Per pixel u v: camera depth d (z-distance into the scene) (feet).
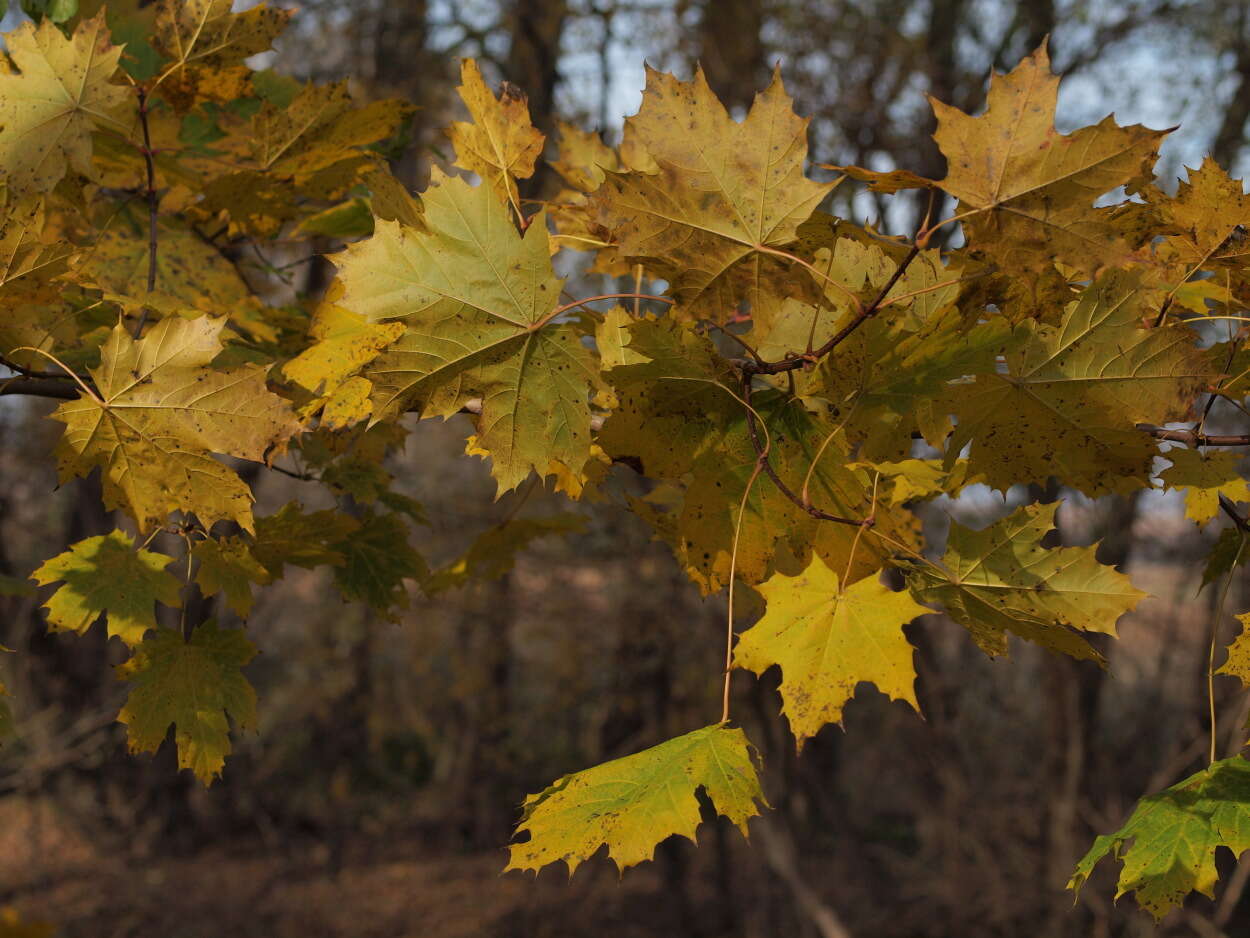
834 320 3.99
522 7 22.29
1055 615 3.83
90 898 25.07
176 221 5.02
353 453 5.02
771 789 22.70
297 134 4.55
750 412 3.73
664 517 4.23
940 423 3.86
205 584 4.50
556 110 21.93
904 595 3.64
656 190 3.67
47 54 4.24
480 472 27.14
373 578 5.10
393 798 33.96
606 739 27.20
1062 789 22.75
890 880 25.79
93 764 25.25
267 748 32.63
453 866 29.58
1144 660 26.08
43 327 4.39
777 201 3.66
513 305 3.79
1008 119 3.52
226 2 4.31
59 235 4.73
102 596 4.41
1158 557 23.36
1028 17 21.45
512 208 4.10
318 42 25.50
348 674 31.07
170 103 4.43
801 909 23.39
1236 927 20.47
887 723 25.91
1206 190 3.77
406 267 3.78
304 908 26.04
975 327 3.77
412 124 5.07
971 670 26.17
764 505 3.81
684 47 22.67
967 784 24.97
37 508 26.84
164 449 4.07
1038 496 14.53
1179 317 3.97
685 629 24.34
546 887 28.60
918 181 3.59
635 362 4.11
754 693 22.91
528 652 32.42
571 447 3.83
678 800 3.50
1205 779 3.79
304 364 4.07
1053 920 21.90
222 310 4.77
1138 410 3.77
